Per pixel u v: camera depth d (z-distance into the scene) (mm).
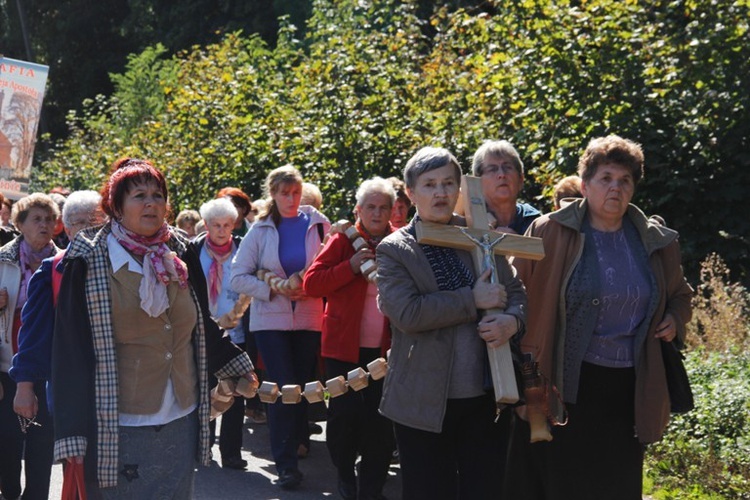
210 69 16797
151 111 26531
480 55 12250
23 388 5672
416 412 4797
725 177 10508
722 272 10234
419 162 4910
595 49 10758
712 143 10320
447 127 12031
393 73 13250
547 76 10750
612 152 5219
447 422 4859
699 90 10383
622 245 5309
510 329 4719
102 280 4734
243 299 8289
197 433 5023
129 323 4750
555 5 11133
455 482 4930
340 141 12711
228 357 5234
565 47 10688
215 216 8969
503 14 11617
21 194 10555
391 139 12570
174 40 33812
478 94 11836
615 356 5223
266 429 10266
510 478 5422
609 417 5258
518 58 11039
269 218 8242
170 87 17812
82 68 41281
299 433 8719
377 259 4949
